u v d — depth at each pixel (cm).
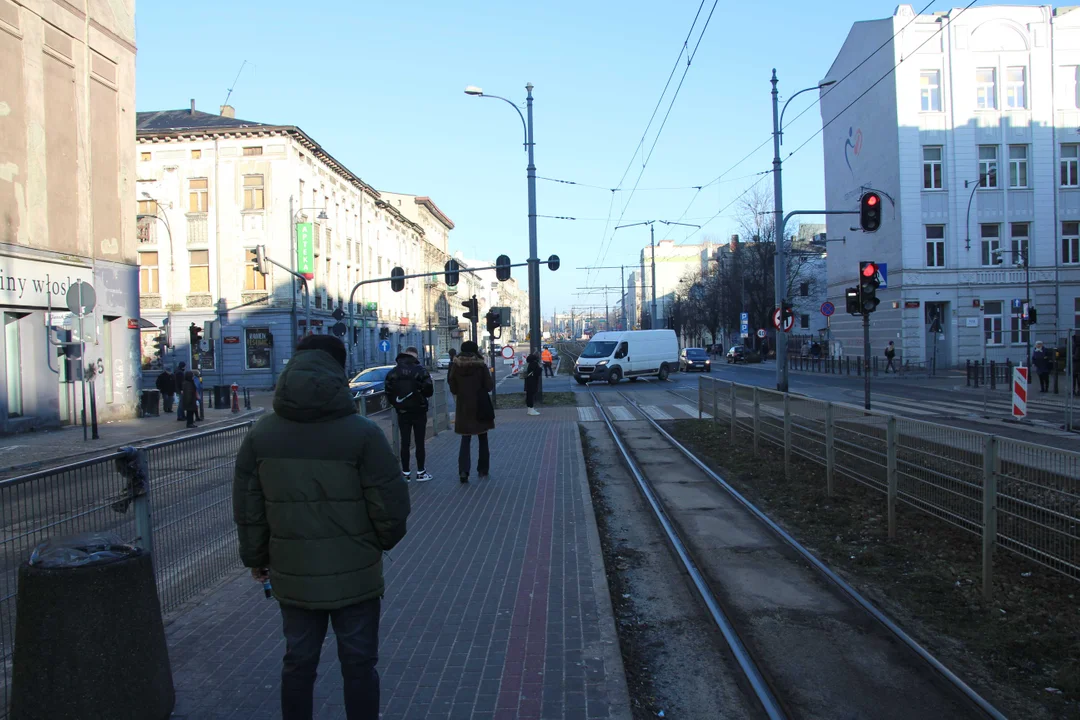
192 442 547
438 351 8250
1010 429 1567
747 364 5672
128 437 1953
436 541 707
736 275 6147
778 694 409
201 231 4066
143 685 336
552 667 422
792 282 5406
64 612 317
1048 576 560
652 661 462
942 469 621
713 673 443
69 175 2173
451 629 482
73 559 329
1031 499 504
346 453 313
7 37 1928
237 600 545
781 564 661
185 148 4059
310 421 315
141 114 4662
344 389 323
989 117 3672
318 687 402
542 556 653
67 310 2144
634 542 751
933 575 595
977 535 560
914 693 412
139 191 4069
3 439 1892
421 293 7475
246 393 3047
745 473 1091
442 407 1705
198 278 4084
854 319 4322
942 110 3675
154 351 4069
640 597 582
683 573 639
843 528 759
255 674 417
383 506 315
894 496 714
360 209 5375
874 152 3962
